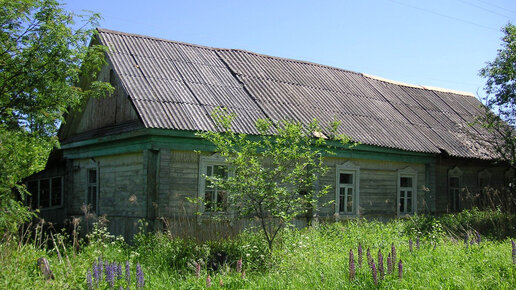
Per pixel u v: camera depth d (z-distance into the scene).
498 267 8.93
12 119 12.35
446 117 22.02
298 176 10.88
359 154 16.67
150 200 12.97
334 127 11.84
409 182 18.61
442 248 11.01
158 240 11.30
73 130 18.19
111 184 15.31
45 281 7.95
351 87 20.61
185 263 10.23
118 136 14.33
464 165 20.50
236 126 14.05
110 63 15.21
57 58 12.47
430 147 18.33
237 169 10.62
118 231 14.54
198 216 13.19
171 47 17.17
